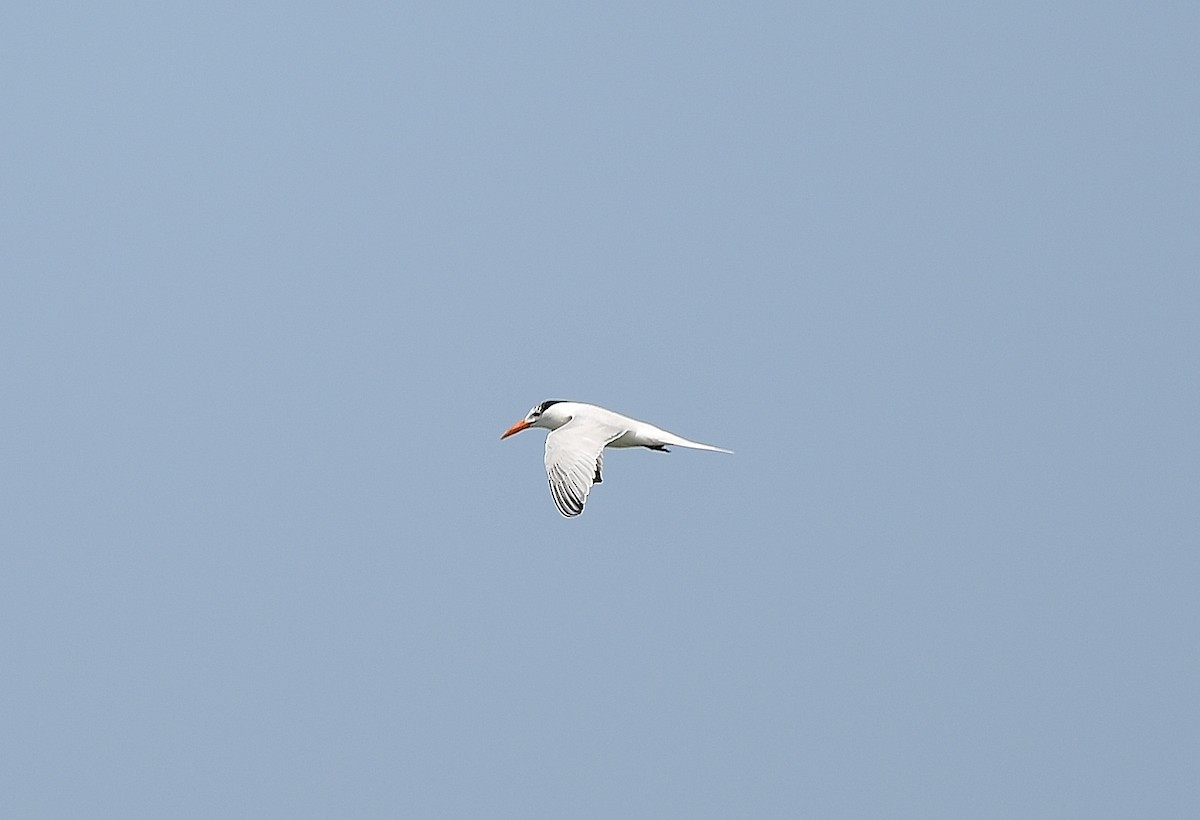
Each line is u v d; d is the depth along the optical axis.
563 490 34.06
